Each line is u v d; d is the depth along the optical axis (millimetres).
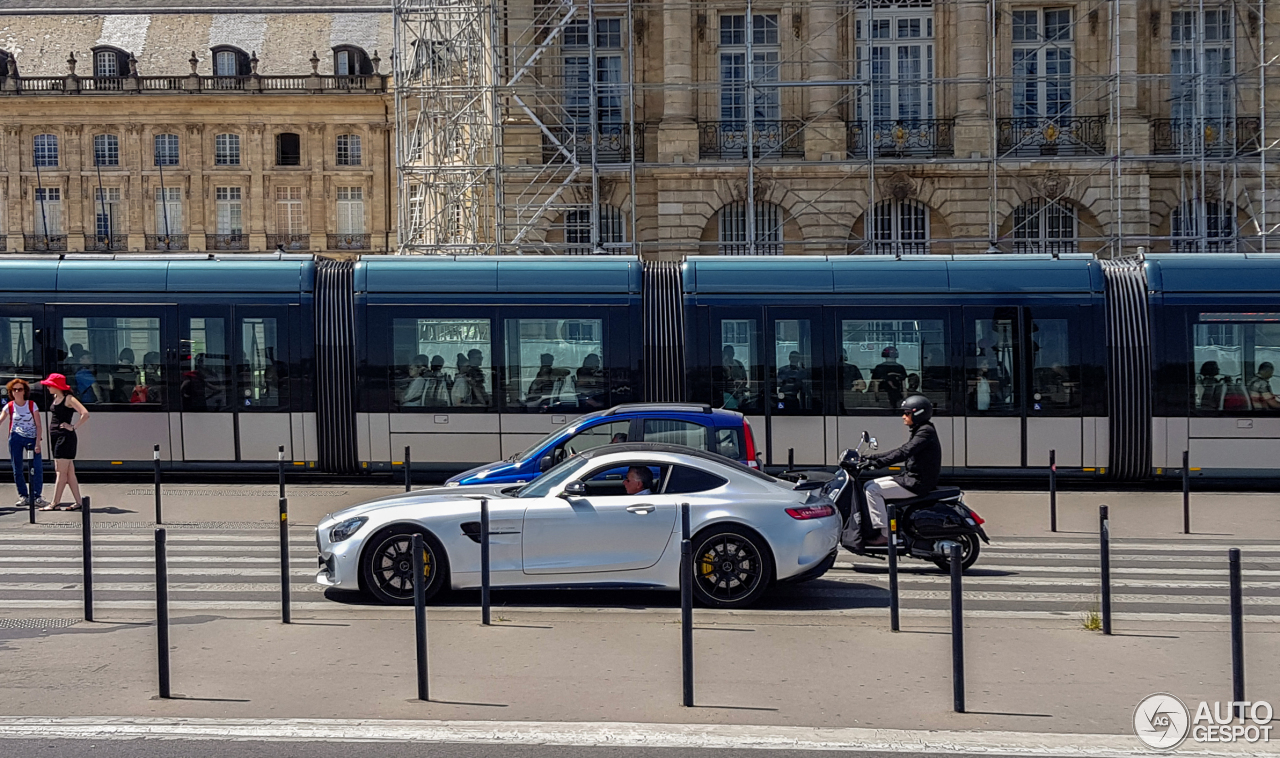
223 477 22578
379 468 21469
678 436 15141
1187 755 7051
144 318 21594
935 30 36656
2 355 21656
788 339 21188
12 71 73938
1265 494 21016
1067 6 36406
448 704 8078
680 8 36000
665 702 8141
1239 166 35250
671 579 11305
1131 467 20984
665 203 36156
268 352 21578
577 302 21328
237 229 75125
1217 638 10266
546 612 11242
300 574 13398
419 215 37625
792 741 7277
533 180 34594
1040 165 35438
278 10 78375
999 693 8438
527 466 14797
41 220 74250
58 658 9375
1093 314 21031
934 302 21094
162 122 74125
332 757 7004
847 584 12945
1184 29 36719
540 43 36406
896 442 21016
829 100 36312
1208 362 20969
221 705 8055
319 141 74688
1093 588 12844
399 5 36750
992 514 18719
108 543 15625
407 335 21469
